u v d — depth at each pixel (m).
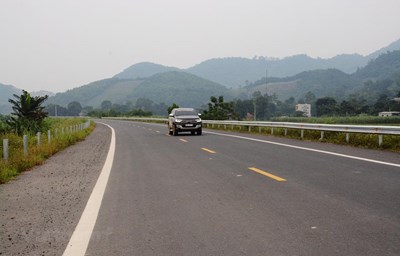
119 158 14.19
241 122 32.66
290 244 4.52
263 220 5.55
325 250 4.29
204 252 4.35
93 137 28.75
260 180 8.78
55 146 18.39
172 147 17.97
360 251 4.23
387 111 138.50
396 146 14.89
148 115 116.00
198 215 5.93
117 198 7.32
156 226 5.42
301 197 6.95
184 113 28.31
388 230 4.93
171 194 7.54
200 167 11.16
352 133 18.61
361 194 7.04
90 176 10.20
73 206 6.78
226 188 7.98
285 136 24.02
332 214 5.76
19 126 25.17
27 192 8.20
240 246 4.50
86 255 4.36
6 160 12.13
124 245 4.67
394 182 8.12
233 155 13.97
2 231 5.34
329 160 11.90
